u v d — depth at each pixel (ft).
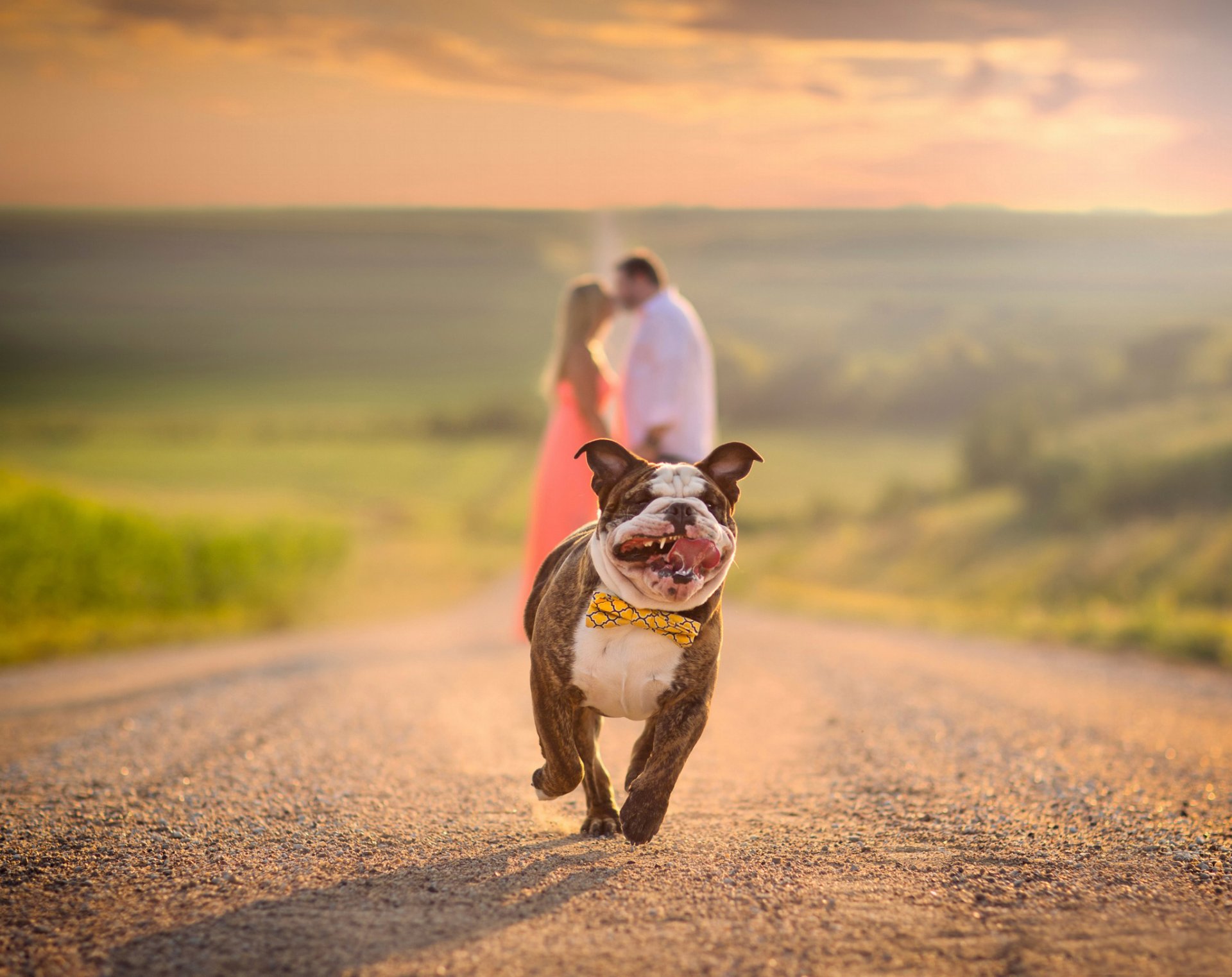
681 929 10.37
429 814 14.87
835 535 141.79
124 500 192.03
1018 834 13.83
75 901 11.30
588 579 12.89
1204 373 151.23
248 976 9.39
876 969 9.48
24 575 57.00
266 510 217.56
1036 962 9.64
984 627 52.03
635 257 25.46
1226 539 79.46
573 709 13.26
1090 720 23.04
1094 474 102.89
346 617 75.15
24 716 24.57
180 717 22.91
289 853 12.97
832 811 15.14
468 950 9.86
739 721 22.94
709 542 11.89
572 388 25.25
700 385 25.58
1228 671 35.42
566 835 13.85
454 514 258.78
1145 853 12.97
